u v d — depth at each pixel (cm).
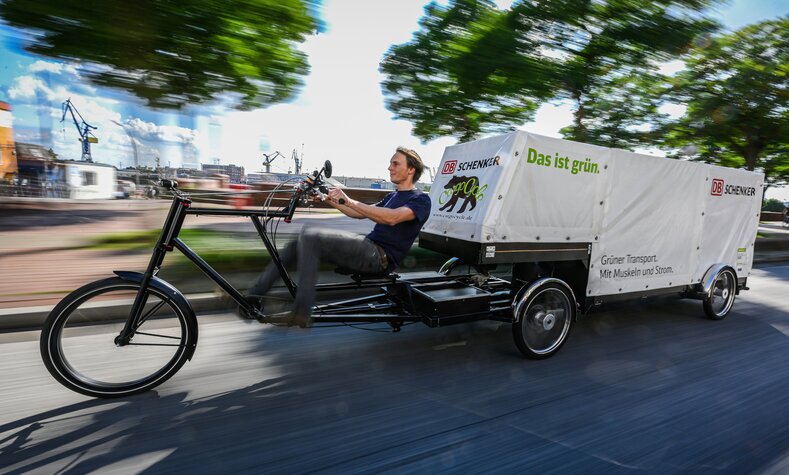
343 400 272
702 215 474
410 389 291
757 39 932
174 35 450
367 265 307
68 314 249
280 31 501
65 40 409
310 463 207
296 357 338
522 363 346
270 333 386
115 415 241
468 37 662
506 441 232
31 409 242
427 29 671
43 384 271
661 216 439
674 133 1069
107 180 1602
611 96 841
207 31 461
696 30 739
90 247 690
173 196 267
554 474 205
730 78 970
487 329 430
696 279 479
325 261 303
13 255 634
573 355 369
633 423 256
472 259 341
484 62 650
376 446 223
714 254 495
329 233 300
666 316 510
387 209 304
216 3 446
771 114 1113
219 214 277
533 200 353
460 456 217
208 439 222
